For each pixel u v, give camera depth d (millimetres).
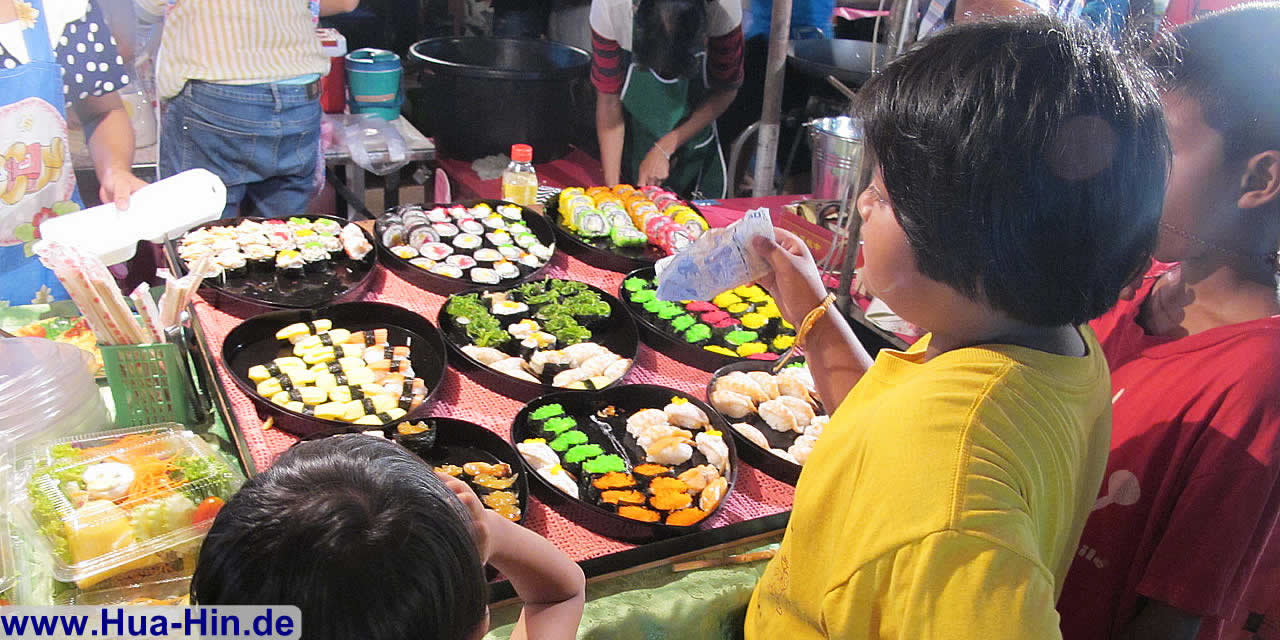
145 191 1805
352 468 692
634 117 3301
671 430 1511
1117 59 706
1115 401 1093
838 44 3266
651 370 1766
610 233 2273
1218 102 910
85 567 1070
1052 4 1756
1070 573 1139
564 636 982
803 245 1265
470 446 1447
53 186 2031
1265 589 1306
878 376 901
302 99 2645
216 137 2539
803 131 3549
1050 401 739
